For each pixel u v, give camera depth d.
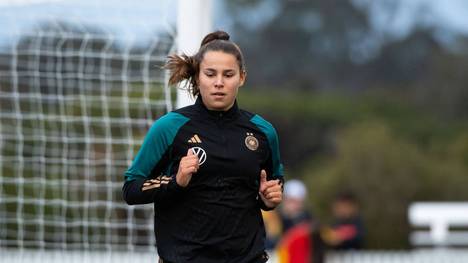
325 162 97.69
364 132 78.69
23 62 24.16
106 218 23.48
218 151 14.70
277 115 108.19
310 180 83.56
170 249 14.86
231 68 14.70
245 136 14.94
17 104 23.98
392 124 112.12
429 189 75.25
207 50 14.81
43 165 23.81
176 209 14.83
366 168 73.88
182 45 20.95
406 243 68.00
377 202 70.56
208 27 21.31
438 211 44.59
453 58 123.19
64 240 24.02
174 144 14.79
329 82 137.00
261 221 15.20
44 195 24.09
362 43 140.00
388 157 74.25
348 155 75.69
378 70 138.50
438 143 100.38
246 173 14.77
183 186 14.34
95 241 24.06
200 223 14.70
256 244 14.95
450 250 44.34
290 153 107.94
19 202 23.84
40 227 24.09
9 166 24.80
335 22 140.25
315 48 139.12
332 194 74.56
